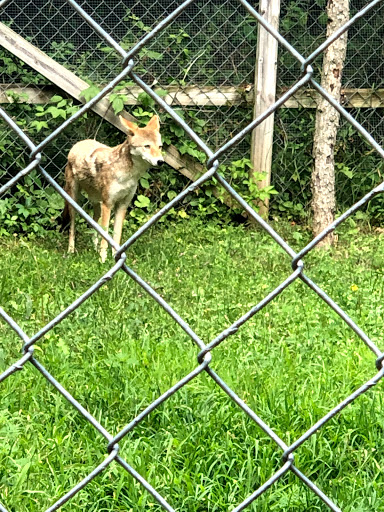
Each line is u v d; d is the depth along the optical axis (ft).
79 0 26.32
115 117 24.71
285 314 15.51
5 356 12.41
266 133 25.05
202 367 4.47
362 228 25.52
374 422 10.36
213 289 17.25
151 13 26.45
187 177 25.77
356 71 27.32
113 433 10.20
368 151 26.86
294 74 26.50
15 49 23.38
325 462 9.39
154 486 8.87
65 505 8.54
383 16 27.27
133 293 16.80
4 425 10.20
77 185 22.52
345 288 17.44
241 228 24.32
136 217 25.11
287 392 11.18
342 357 12.96
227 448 9.67
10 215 24.88
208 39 25.66
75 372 12.07
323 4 27.02
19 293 16.31
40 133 25.39
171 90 25.36
